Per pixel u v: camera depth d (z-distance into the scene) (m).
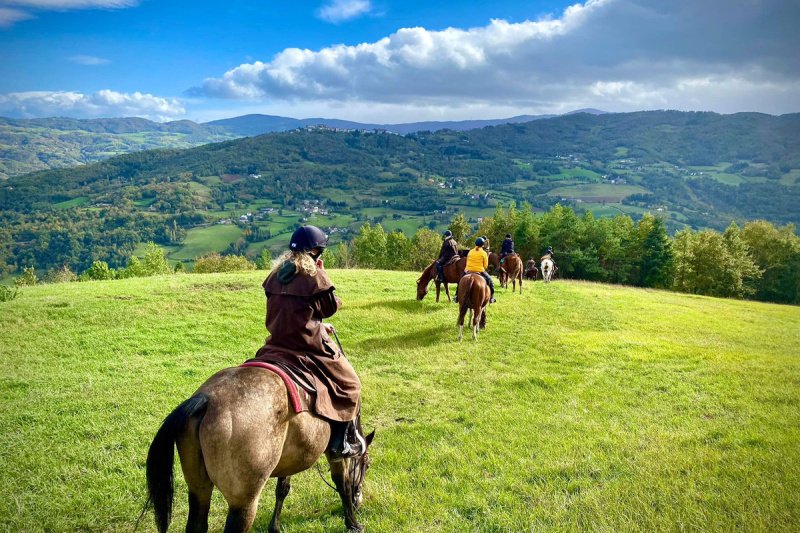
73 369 10.98
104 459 6.71
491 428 8.12
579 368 12.00
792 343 18.39
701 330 19.16
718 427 8.16
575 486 6.04
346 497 4.99
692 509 5.25
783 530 4.86
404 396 9.80
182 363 11.82
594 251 64.25
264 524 5.21
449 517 5.34
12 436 7.29
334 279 24.94
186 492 6.02
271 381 3.75
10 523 5.13
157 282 22.03
